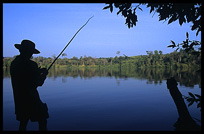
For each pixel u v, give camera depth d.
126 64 120.81
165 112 4.10
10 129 2.93
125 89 9.35
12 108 4.66
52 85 12.09
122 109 4.53
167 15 2.14
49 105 5.18
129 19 2.43
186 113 3.15
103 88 10.03
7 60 99.38
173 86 3.25
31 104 2.70
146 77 19.58
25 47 2.71
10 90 9.00
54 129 2.95
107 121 3.42
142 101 5.68
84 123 3.31
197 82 11.97
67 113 4.14
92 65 133.62
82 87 10.70
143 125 3.13
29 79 2.68
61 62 134.25
